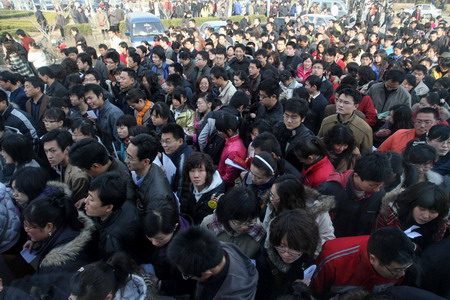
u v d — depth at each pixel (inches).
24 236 94.0
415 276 69.2
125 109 198.1
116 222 80.4
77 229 79.1
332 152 113.9
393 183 94.3
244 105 162.2
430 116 119.4
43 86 175.3
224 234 83.7
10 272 86.4
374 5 781.3
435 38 404.5
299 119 125.6
